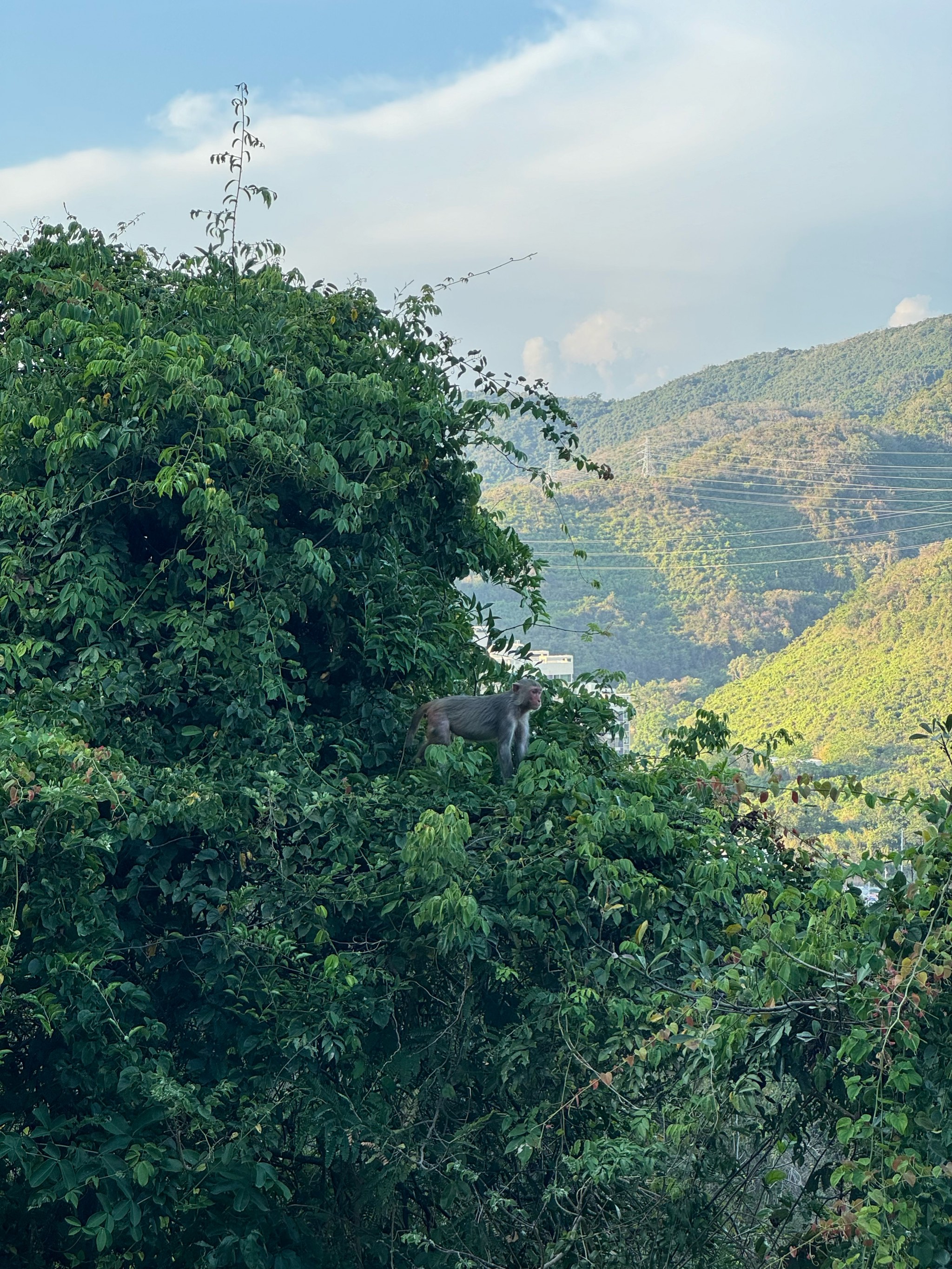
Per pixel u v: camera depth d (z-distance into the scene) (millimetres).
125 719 8273
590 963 7410
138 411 8234
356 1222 8133
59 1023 6715
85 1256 7734
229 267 10766
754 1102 7895
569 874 7621
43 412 8625
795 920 6844
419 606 9727
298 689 9195
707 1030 6648
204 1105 7012
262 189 10680
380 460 9211
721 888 7648
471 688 10664
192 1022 8234
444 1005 8102
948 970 6141
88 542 8375
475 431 10656
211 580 8805
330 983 7336
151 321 9391
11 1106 7332
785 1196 7879
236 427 8258
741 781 8062
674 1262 7273
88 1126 7098
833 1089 7387
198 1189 7059
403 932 7887
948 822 6676
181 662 8328
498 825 7898
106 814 7465
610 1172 6734
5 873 6430
